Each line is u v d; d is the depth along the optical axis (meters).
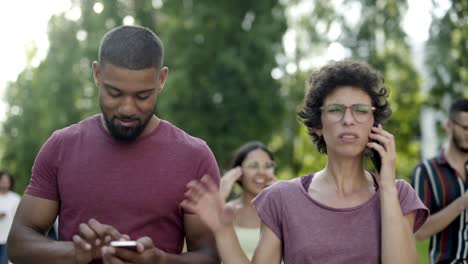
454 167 5.49
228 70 22.44
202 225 3.64
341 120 3.47
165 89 22.53
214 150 22.33
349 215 3.46
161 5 24.78
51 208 3.68
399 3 21.86
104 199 3.54
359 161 3.57
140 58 3.37
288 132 24.94
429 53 19.69
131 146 3.58
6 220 10.74
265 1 23.16
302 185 3.60
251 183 6.27
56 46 26.77
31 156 29.42
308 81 3.75
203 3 22.98
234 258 3.42
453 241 5.33
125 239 3.33
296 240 3.46
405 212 3.52
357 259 3.40
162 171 3.58
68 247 3.46
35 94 29.47
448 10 19.48
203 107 22.56
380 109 3.56
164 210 3.57
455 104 5.48
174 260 3.45
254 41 22.58
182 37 22.88
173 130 3.69
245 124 22.47
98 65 3.51
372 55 21.86
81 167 3.58
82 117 26.64
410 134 23.38
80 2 26.58
